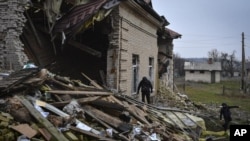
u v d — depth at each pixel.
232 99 29.84
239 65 85.44
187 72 63.03
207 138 10.77
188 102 20.72
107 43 12.54
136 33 13.74
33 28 10.25
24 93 6.29
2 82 6.38
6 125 5.00
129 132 6.74
